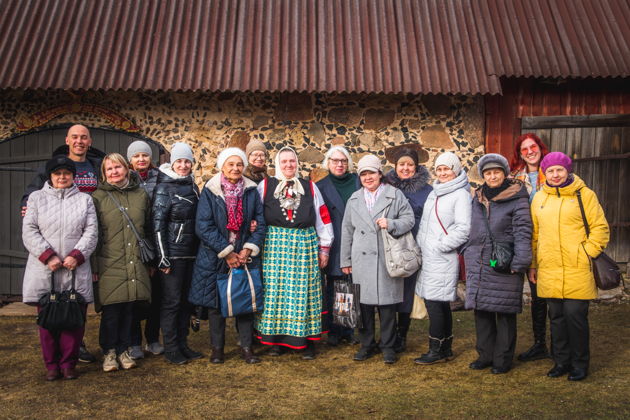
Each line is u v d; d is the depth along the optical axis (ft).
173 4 19.42
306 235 12.98
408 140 18.94
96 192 12.14
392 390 11.16
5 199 19.17
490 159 11.67
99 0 19.39
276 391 11.15
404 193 13.47
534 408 10.14
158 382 11.62
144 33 18.62
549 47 18.29
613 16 19.13
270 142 18.86
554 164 11.18
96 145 18.89
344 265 13.21
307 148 18.89
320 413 10.10
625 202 19.81
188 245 12.50
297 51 18.22
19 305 18.40
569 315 11.29
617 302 17.79
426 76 17.63
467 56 18.16
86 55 17.78
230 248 12.21
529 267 12.15
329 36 18.78
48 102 18.65
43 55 17.71
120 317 12.35
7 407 10.37
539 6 19.42
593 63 17.83
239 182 12.82
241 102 18.80
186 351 13.17
